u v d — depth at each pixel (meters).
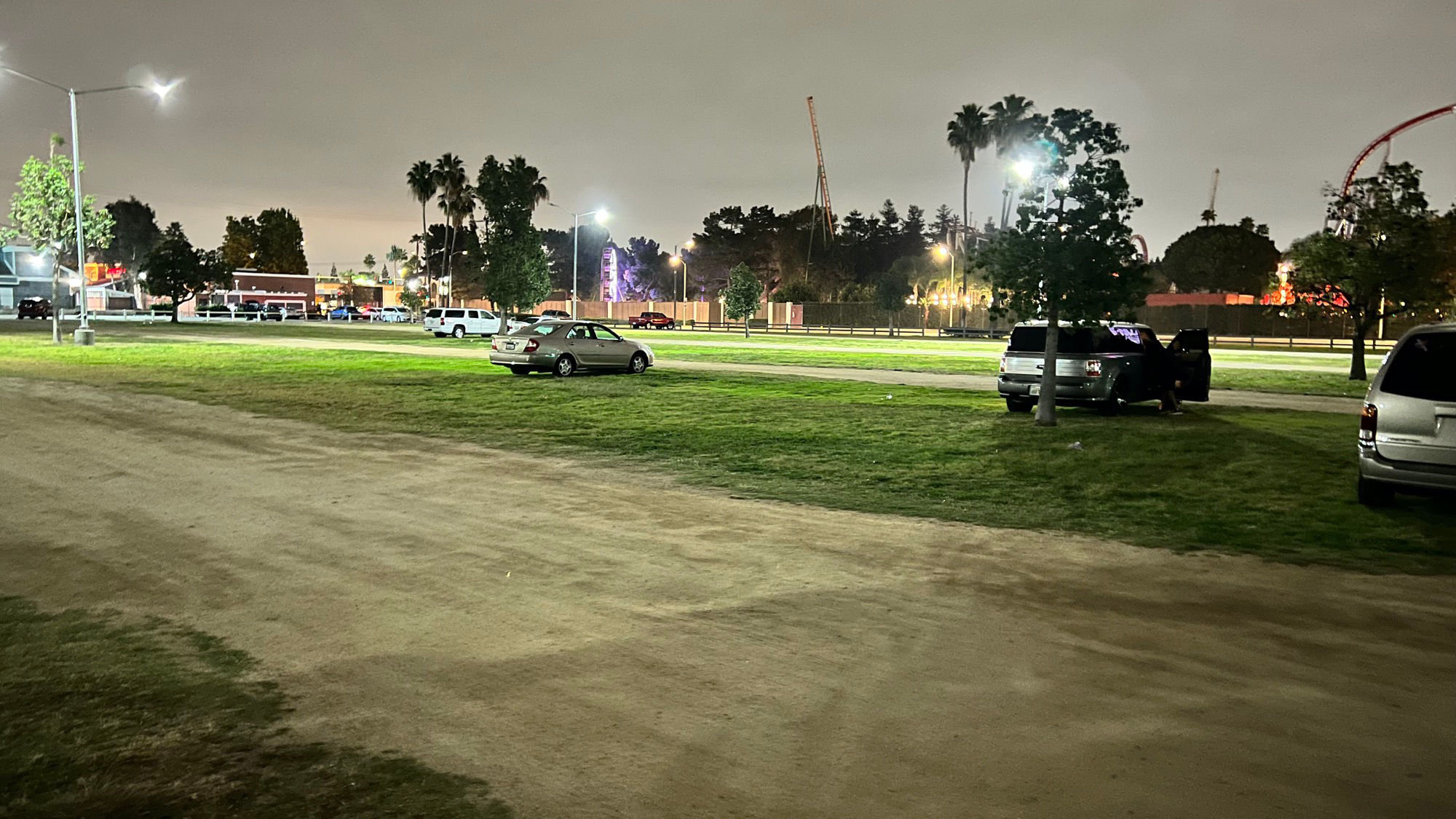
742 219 148.12
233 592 6.91
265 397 20.94
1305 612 6.62
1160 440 15.48
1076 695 5.11
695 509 9.99
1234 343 69.38
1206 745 4.52
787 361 38.09
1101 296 16.94
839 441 15.19
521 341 27.70
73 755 4.33
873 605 6.69
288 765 4.26
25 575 7.30
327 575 7.38
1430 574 7.63
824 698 5.05
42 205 40.00
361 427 16.33
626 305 122.81
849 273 143.50
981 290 84.38
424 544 8.39
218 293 119.75
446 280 134.25
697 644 5.89
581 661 5.58
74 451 13.40
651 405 20.33
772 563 7.82
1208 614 6.55
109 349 38.31
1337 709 4.95
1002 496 10.86
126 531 8.77
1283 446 14.89
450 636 6.00
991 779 4.17
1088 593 7.02
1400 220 30.62
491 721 4.75
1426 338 9.45
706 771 4.23
